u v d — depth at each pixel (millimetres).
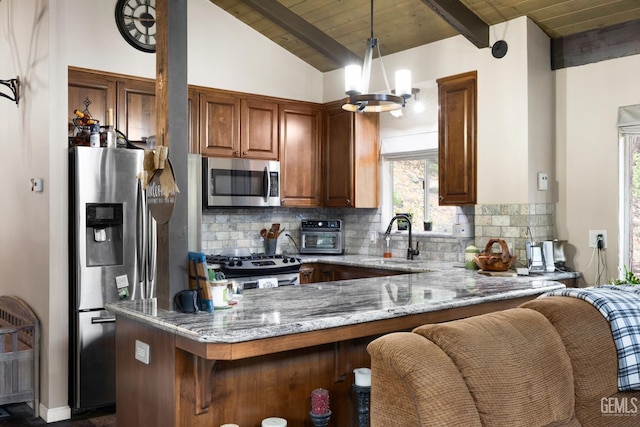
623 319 2203
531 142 4105
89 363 3801
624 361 2150
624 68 3947
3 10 4539
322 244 5609
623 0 3748
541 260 4023
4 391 3717
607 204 4055
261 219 5543
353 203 5328
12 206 4410
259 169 5133
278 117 5348
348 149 5375
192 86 4805
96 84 4230
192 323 2219
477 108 4398
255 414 2438
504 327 1877
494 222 4281
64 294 3797
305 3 4621
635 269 3988
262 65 5246
